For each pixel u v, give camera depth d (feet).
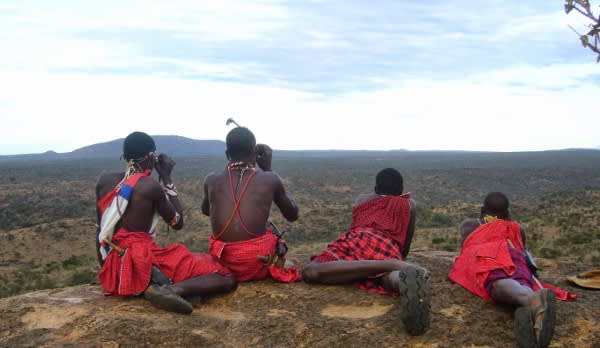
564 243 73.26
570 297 15.02
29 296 16.08
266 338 13.07
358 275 15.46
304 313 14.32
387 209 16.63
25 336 12.91
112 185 15.92
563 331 13.00
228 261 16.17
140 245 15.16
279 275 16.63
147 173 16.06
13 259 134.72
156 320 13.70
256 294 15.74
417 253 23.40
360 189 312.71
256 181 16.46
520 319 11.47
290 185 308.40
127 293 15.01
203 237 144.05
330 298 15.20
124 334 12.91
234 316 14.42
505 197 16.42
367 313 14.21
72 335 12.96
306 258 21.90
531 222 103.96
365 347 12.37
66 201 219.82
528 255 15.49
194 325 13.61
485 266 14.28
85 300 15.34
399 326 13.17
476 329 12.99
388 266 14.93
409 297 12.04
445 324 13.20
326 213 173.88
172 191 16.62
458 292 15.24
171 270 15.23
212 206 16.52
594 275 17.13
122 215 15.24
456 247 75.97
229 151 16.80
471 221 16.75
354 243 16.17
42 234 154.51
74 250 146.10
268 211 16.55
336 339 12.77
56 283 77.87
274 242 16.53
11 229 180.04
